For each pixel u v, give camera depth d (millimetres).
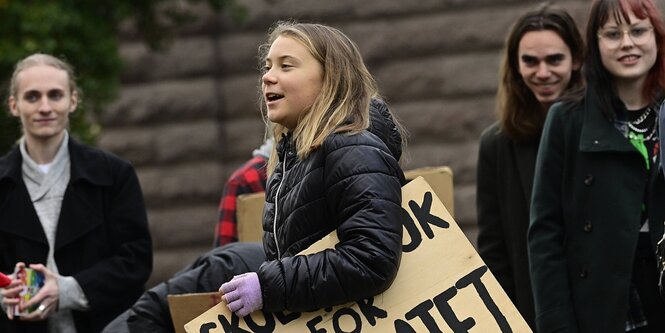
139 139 24438
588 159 10656
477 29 22781
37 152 12461
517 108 12078
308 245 8578
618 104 10688
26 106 12359
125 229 12477
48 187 12375
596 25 10750
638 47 10594
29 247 12281
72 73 12828
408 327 8602
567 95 11062
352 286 8273
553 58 11945
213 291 10289
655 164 10461
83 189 12422
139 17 21375
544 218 10789
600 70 10789
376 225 8281
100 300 12148
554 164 10844
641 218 10500
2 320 12328
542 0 22359
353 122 8672
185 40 24422
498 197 12164
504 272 12086
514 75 12133
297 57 8828
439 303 8656
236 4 22578
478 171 12367
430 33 23031
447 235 8789
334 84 8797
